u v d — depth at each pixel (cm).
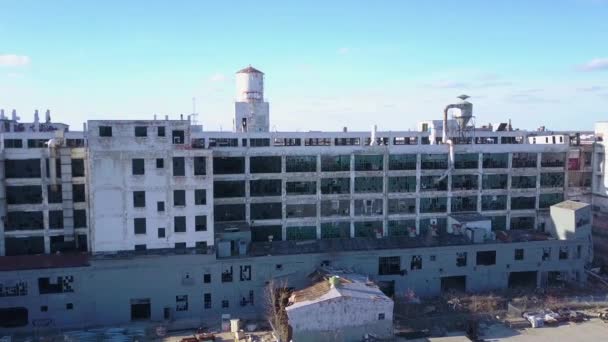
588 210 7706
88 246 6800
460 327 6134
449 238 7625
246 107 9912
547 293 7188
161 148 6512
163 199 6569
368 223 7762
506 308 6662
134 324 6259
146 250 6569
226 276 6550
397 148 7712
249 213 7375
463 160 7981
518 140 10819
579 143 9056
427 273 7175
